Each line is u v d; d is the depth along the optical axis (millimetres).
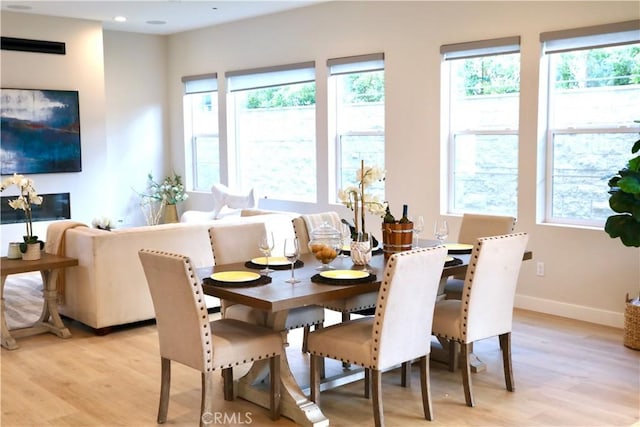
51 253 5355
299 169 7891
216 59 8625
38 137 7750
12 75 7543
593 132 5309
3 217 7629
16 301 6191
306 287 3406
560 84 5480
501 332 3836
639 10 4875
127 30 8906
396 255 3203
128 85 9070
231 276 3611
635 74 5043
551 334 5000
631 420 3488
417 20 6328
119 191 9086
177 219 9281
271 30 7809
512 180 5898
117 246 5066
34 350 4777
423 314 3428
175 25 8508
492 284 3697
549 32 5363
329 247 3857
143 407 3738
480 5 5828
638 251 5016
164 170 9477
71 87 7977
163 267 3238
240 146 8664
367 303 4379
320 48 7270
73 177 8086
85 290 5117
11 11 7469
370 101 7000
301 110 7770
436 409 3664
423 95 6352
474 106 6113
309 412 3494
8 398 3881
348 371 4223
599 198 5320
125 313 5168
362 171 4031
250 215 6430
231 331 3482
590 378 4098
